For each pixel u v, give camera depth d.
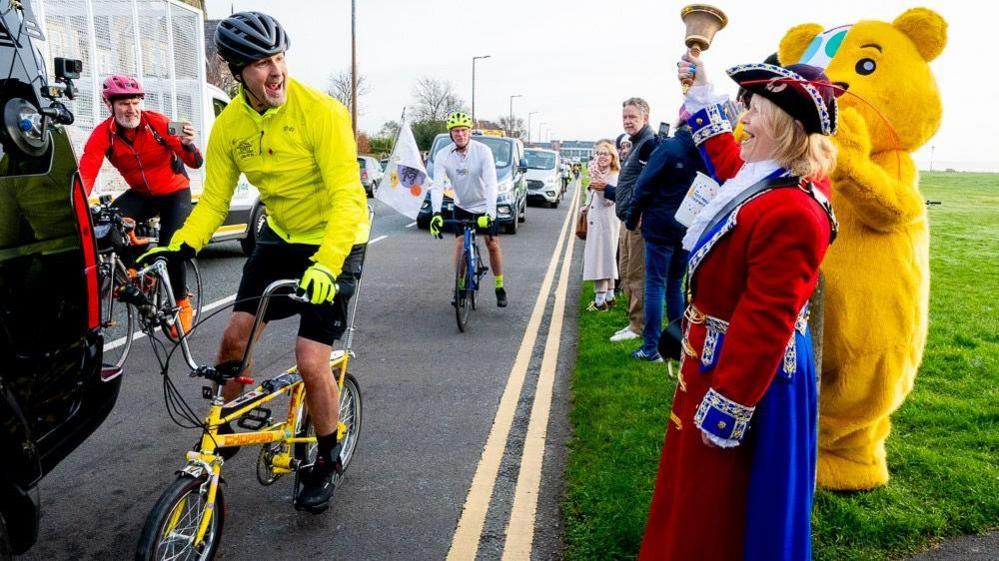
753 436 2.13
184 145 5.98
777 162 2.09
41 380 2.70
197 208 3.26
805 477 2.18
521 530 3.30
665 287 5.54
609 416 4.42
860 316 3.10
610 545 3.05
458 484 3.76
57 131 2.88
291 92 3.07
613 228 7.47
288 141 3.08
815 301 2.74
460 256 6.84
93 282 3.05
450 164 6.97
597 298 7.64
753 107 2.13
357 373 5.59
